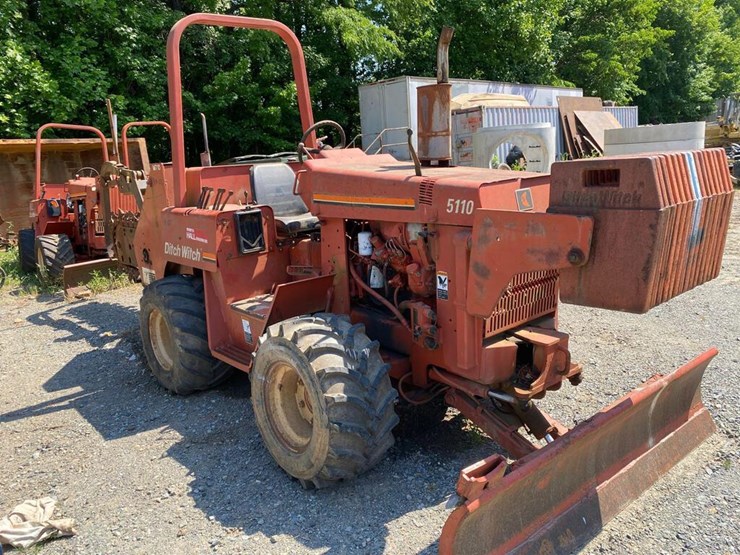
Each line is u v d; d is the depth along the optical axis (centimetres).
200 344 441
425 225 311
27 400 477
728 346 499
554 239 248
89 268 816
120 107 1263
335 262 370
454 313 305
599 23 2334
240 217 405
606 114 1700
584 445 277
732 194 262
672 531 280
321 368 292
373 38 1487
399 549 276
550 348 309
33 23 1226
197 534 297
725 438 355
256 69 1506
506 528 253
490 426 320
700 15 3084
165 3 1448
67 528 304
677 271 242
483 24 1852
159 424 421
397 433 379
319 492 323
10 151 1193
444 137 370
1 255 1104
